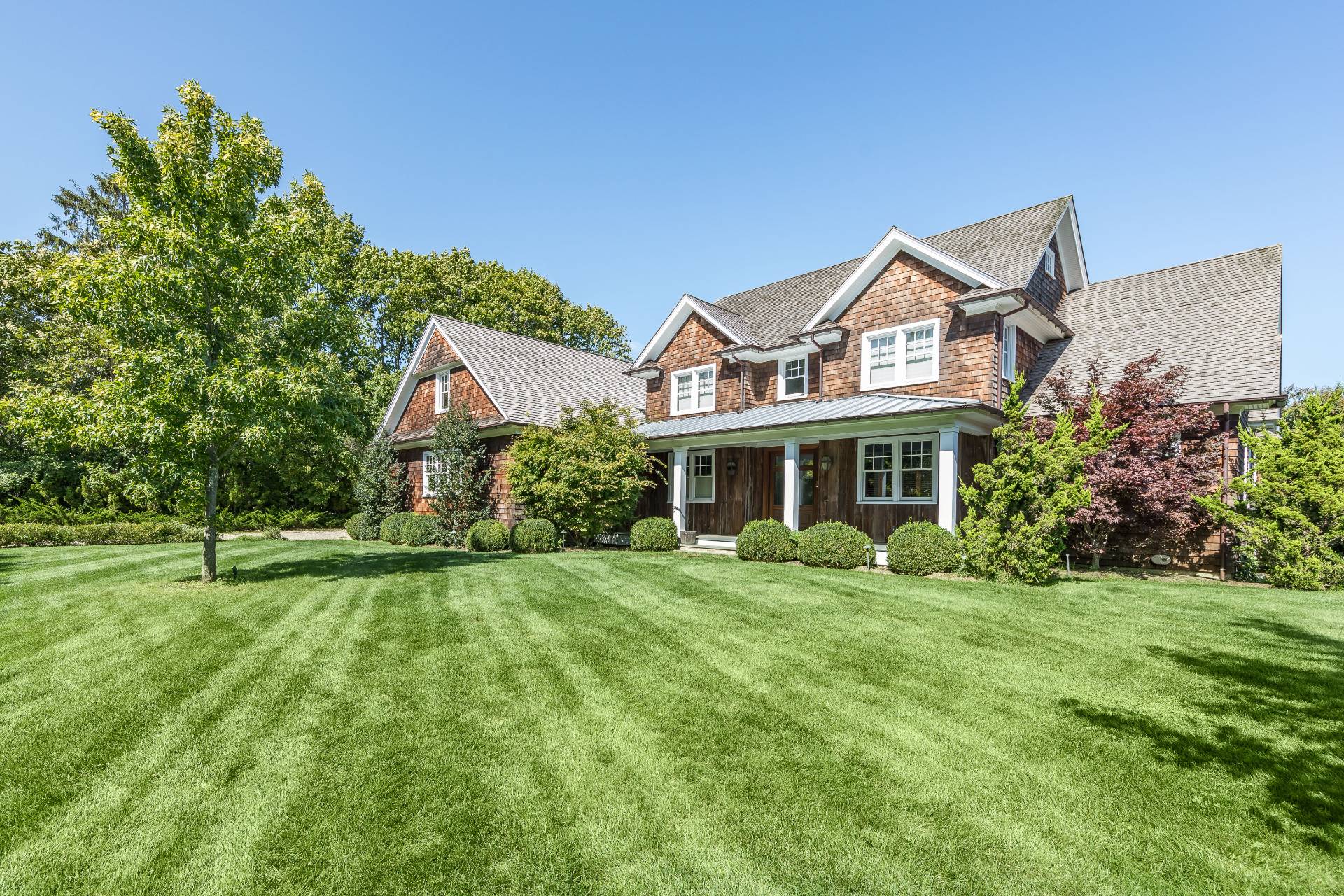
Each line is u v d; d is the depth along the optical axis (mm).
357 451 24328
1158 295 15961
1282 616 7879
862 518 15250
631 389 25172
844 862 2910
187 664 5789
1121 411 12125
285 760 3891
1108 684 5336
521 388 20531
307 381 9766
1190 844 3080
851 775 3727
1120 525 12375
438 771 3746
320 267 11391
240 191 9992
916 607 8367
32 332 22547
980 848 3029
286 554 14859
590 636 6875
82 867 2877
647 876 2811
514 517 18766
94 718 4531
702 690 5164
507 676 5492
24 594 9180
